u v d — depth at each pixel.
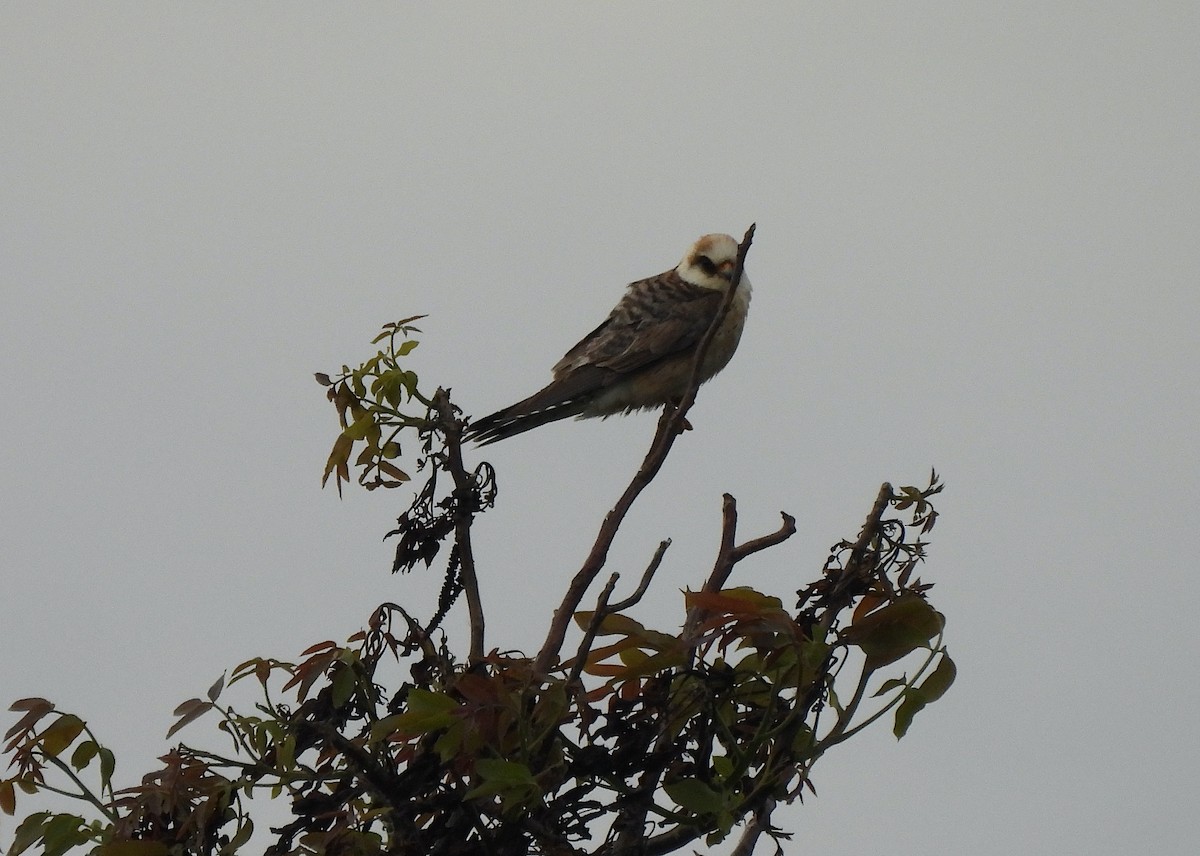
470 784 5.68
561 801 5.65
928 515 6.43
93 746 5.89
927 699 5.63
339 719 5.87
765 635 5.70
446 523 6.71
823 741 5.68
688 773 5.82
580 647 5.63
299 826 5.65
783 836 5.79
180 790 5.63
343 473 6.83
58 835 5.70
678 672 5.75
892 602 5.66
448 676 5.86
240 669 5.79
